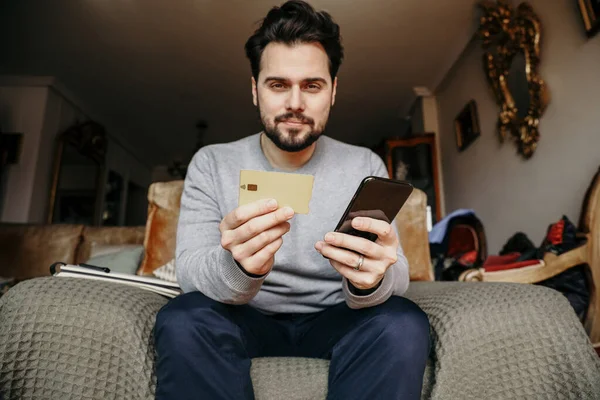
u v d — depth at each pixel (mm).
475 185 3314
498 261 2020
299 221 929
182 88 4414
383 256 652
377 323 638
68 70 4066
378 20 3221
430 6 3064
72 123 4648
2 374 617
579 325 690
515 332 684
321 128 943
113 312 667
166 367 607
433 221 3844
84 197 4797
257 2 3055
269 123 932
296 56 906
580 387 651
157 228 1459
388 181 617
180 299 686
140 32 3443
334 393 634
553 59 2252
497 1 2715
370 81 4148
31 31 3447
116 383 639
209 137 5816
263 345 785
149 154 6586
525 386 664
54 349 634
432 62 3814
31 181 3975
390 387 590
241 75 4137
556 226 1759
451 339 684
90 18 3271
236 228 643
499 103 2818
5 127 4129
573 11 2094
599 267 1619
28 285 681
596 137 1950
